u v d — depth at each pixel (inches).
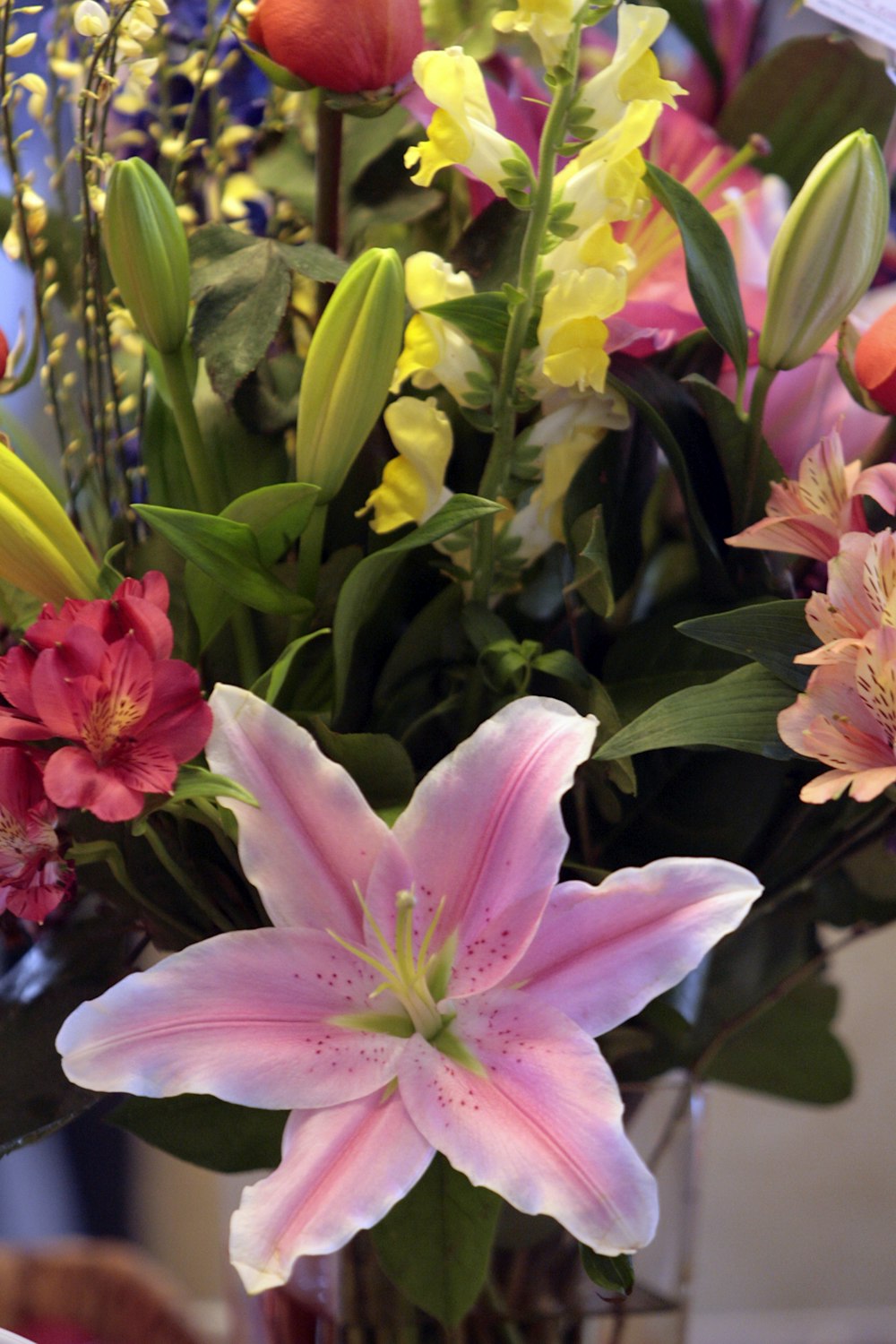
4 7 23.7
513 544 24.2
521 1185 19.9
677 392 24.4
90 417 25.0
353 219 25.9
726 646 21.9
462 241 24.4
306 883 21.6
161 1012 20.9
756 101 27.0
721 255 23.1
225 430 24.8
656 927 21.1
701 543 24.7
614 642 25.4
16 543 22.0
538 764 21.6
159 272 22.1
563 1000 21.2
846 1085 32.0
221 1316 40.3
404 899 21.0
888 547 20.9
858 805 24.3
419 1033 21.6
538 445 23.9
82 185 23.4
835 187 21.7
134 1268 35.4
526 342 22.6
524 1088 20.7
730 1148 49.3
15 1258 35.2
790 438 25.1
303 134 26.4
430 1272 22.9
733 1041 31.8
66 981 24.5
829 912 27.6
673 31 27.2
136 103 25.9
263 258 23.5
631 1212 19.7
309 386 22.1
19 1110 23.5
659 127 25.5
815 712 21.0
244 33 24.7
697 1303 49.3
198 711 21.0
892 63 25.8
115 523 25.0
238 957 21.4
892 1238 49.4
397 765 23.2
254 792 21.4
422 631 24.7
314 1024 21.4
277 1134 25.2
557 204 22.0
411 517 23.8
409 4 23.3
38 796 21.2
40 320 24.8
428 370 23.5
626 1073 26.7
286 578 24.5
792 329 22.7
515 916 21.4
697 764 25.0
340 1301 26.5
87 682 20.5
